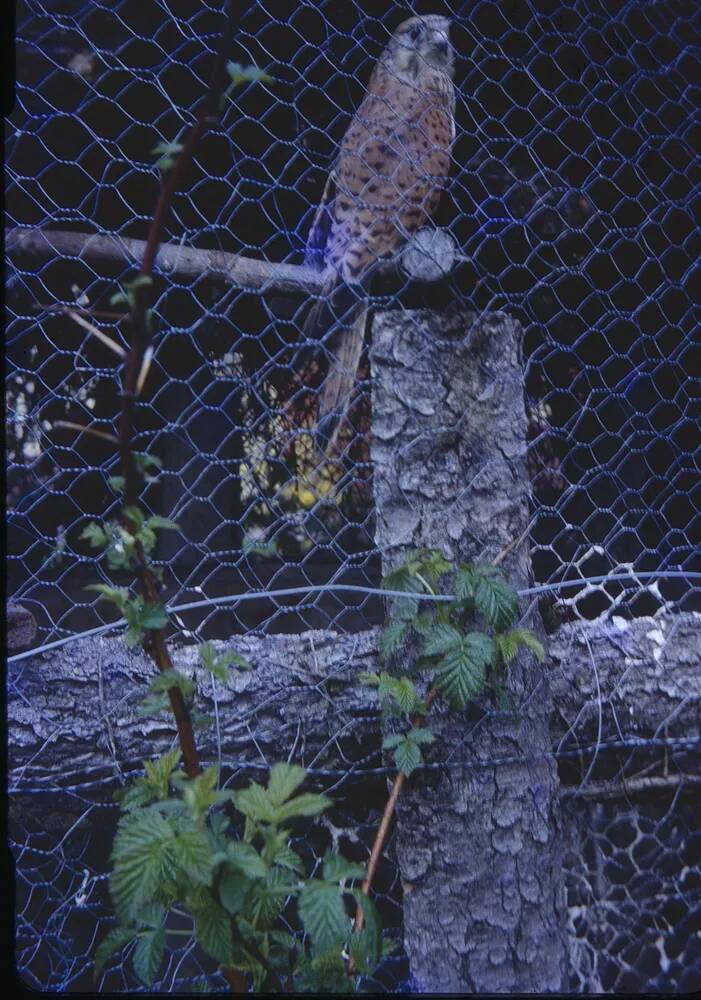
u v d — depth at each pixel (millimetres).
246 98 3914
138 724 1729
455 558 1822
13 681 1684
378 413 1865
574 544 4445
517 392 1901
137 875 1141
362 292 2580
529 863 1778
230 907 1166
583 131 4105
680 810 2326
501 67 4023
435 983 1734
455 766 1764
